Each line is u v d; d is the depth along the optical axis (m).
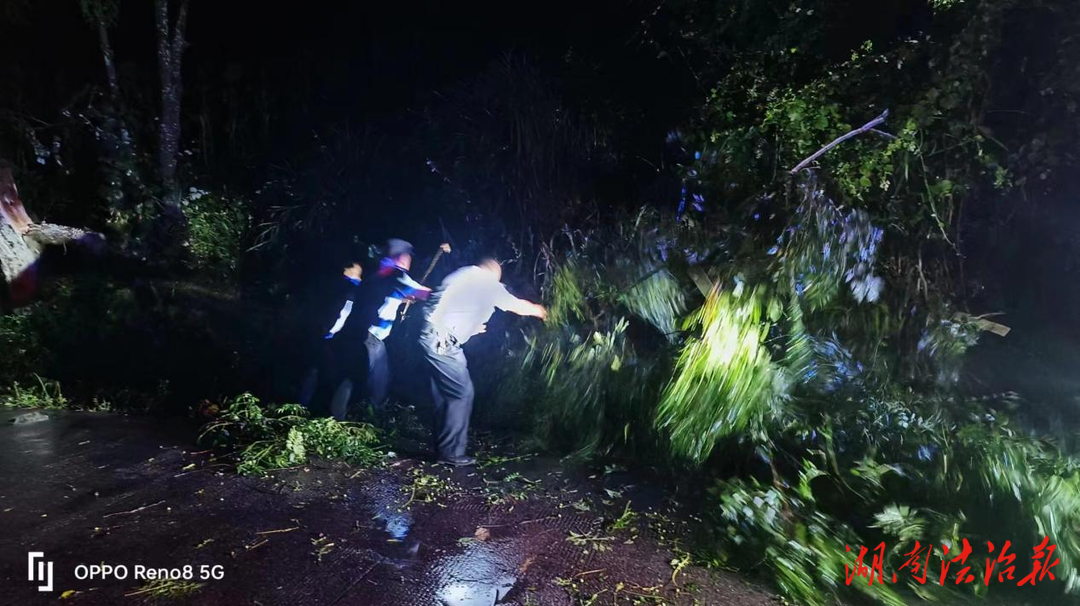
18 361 7.45
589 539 4.46
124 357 8.06
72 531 4.29
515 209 9.09
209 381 7.58
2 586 3.68
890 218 6.98
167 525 4.41
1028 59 7.23
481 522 4.65
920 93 6.89
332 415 6.31
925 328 6.48
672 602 3.82
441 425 5.55
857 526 4.48
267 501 4.79
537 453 5.92
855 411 5.18
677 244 6.30
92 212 10.83
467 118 9.59
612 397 5.99
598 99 9.88
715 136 7.17
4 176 9.45
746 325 5.19
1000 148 7.32
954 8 7.17
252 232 10.88
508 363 7.14
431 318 5.49
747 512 4.24
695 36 8.73
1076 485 4.27
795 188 6.36
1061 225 7.65
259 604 3.65
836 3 7.96
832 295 5.86
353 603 3.70
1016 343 7.50
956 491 4.51
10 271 8.60
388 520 4.61
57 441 5.75
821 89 7.11
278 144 12.16
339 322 6.59
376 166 10.30
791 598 3.88
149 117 11.80
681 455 5.25
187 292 9.73
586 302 6.95
